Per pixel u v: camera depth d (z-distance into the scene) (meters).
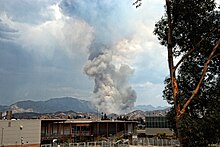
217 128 13.09
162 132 68.88
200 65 15.27
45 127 66.19
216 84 14.60
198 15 14.90
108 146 47.53
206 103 14.28
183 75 15.37
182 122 13.34
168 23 15.34
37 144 58.34
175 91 14.64
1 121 54.72
